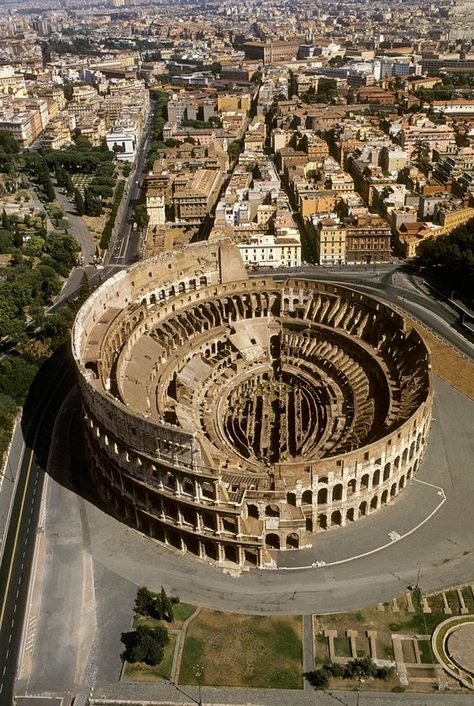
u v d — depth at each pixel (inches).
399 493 6363.2
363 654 4862.2
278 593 5364.2
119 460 5915.4
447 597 5265.8
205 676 4776.1
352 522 6028.5
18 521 6240.2
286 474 5575.8
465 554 5639.8
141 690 4697.3
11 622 5236.2
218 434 6988.2
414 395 6648.6
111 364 7578.7
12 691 4726.9
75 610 5310.0
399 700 4554.6
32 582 5575.8
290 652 4904.0
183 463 5452.8
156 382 7642.7
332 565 5585.6
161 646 4879.4
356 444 6348.4
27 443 7367.1
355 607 5216.5
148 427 5442.9
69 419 7810.0
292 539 5723.4
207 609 5255.9
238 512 5354.3
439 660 4795.8
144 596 5280.5
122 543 5964.6
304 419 7465.6
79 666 4879.4
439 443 7062.0
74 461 7086.6
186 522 5713.6
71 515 6304.1
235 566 5644.7
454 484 6446.9
